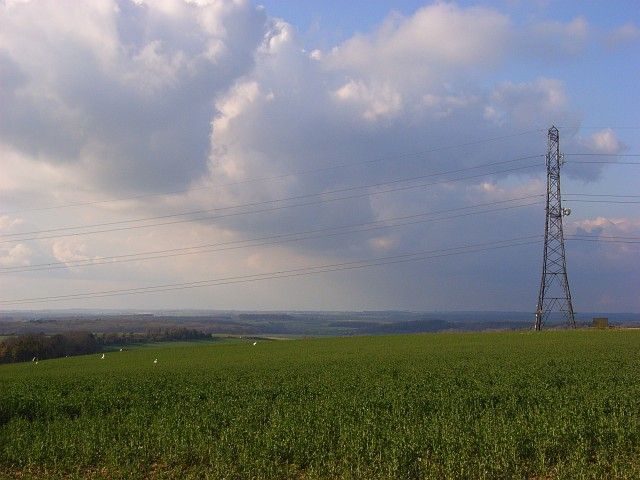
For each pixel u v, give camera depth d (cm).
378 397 2662
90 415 2708
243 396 2931
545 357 4544
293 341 8919
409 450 1756
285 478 1688
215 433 2181
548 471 1661
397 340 7969
